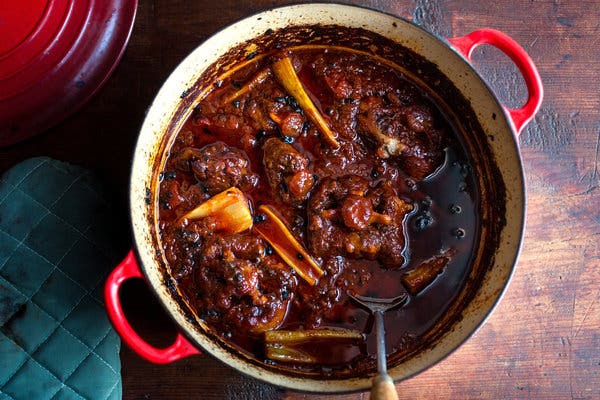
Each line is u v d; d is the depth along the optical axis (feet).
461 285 2.10
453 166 2.15
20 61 2.16
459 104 2.13
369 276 2.07
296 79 2.13
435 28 2.35
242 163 2.10
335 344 2.04
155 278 1.93
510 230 1.99
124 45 2.23
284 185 2.06
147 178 2.03
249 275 2.01
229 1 2.32
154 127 2.02
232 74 2.19
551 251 2.30
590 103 2.36
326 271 2.06
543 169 2.33
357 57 2.20
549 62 2.37
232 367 1.85
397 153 2.10
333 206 2.08
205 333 2.00
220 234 2.07
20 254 2.14
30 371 2.08
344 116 2.13
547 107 2.35
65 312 2.12
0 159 2.29
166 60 2.31
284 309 2.04
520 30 2.37
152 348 1.86
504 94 2.33
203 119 2.15
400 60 2.15
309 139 2.13
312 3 1.98
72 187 2.19
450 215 2.12
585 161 2.34
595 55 2.37
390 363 2.02
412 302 2.07
